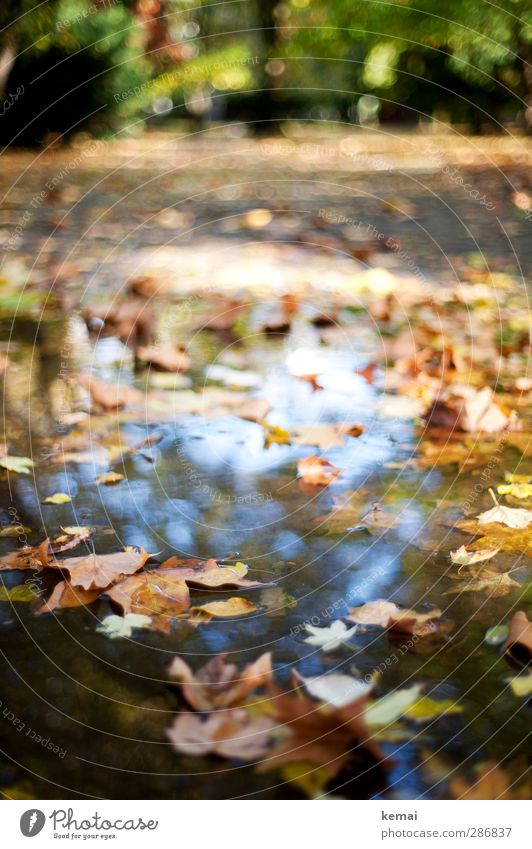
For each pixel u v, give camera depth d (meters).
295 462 2.23
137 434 2.43
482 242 5.69
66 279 4.39
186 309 3.87
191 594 1.58
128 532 1.84
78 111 12.23
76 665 1.36
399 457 2.26
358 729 1.17
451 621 1.48
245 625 1.48
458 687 1.30
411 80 17.73
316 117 21.94
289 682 1.31
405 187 9.16
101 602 1.55
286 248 5.36
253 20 18.58
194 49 16.12
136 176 9.90
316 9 17.56
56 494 2.03
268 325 3.51
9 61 8.87
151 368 3.05
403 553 1.74
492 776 1.13
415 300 4.04
